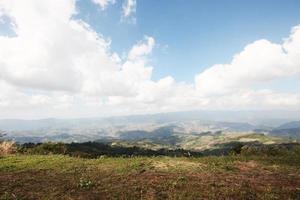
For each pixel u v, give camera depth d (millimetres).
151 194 11508
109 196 11336
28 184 13008
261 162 17969
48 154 23766
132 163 17094
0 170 15773
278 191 11844
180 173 14797
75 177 14141
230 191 11797
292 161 18328
